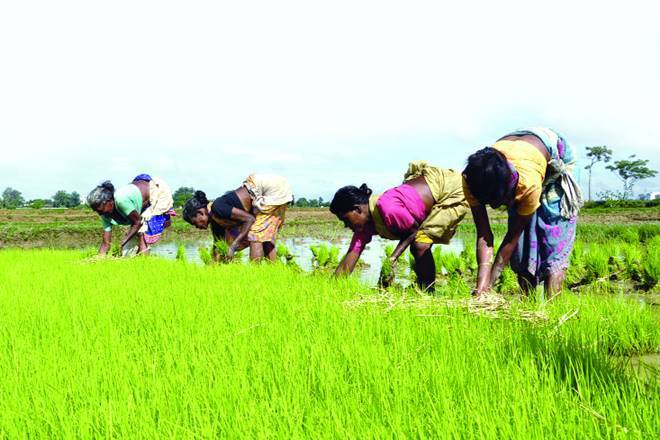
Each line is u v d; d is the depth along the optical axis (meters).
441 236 6.48
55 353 3.61
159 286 6.38
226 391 2.85
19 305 5.34
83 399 2.85
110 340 3.88
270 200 9.06
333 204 6.61
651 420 2.31
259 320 4.44
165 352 3.54
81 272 8.16
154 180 11.06
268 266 7.97
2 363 3.42
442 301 4.87
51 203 130.00
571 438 2.22
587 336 3.98
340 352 3.48
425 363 3.20
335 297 5.22
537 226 5.62
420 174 6.61
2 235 25.36
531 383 2.85
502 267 5.18
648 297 7.45
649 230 21.64
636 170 95.06
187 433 2.42
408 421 2.45
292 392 2.84
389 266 6.40
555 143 5.33
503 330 3.91
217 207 8.96
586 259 9.09
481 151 4.79
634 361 4.05
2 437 2.48
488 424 2.31
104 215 10.66
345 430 2.34
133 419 2.57
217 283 6.43
